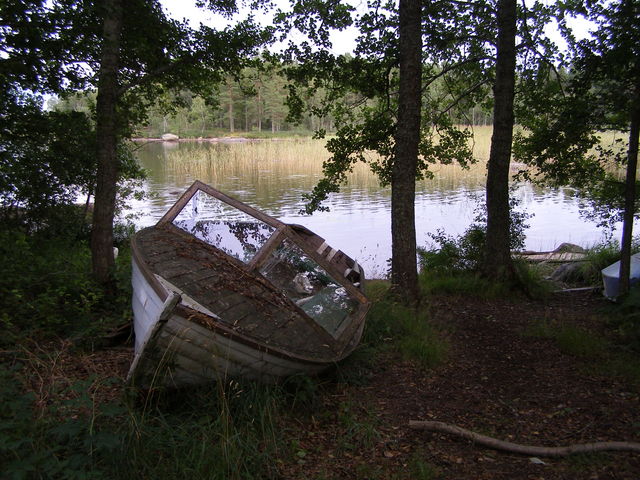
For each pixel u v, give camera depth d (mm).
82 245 10203
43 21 6203
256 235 5516
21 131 8477
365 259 12805
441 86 11258
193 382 3945
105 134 6527
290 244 5344
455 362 5789
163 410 3865
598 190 9164
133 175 12609
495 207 9117
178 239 5566
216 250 5402
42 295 5523
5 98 7594
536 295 8906
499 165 9008
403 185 7465
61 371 4258
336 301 5262
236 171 29672
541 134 8602
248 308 4496
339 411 4391
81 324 5496
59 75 7105
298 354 4320
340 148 9281
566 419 4367
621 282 7527
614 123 7734
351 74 8867
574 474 3480
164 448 3314
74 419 3248
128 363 4781
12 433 2914
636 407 4551
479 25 9516
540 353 6070
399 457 3721
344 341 4891
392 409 4539
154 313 4137
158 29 7391
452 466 3604
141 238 5426
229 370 4023
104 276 6582
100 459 3039
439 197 21453
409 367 5559
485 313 7914
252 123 86062
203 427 3533
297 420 4184
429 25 9094
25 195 9672
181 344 3654
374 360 5594
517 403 4707
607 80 7234
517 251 10672
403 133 7391
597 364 5617
